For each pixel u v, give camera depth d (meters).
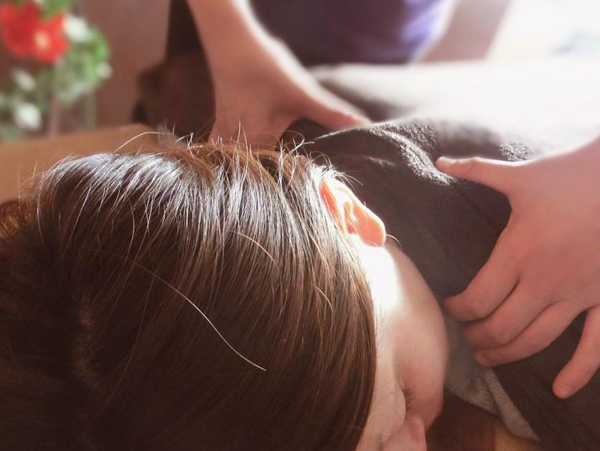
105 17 1.42
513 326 0.54
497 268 0.54
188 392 0.43
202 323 0.43
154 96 0.81
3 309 0.47
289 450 0.44
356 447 0.46
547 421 0.56
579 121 0.67
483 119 0.65
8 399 0.46
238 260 0.44
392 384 0.50
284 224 0.46
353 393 0.45
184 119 0.75
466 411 0.59
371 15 0.89
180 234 0.44
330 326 0.45
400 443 0.51
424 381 0.53
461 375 0.58
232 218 0.45
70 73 1.30
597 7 1.40
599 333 0.54
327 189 0.51
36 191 0.50
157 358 0.43
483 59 1.30
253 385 0.43
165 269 0.44
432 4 0.94
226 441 0.44
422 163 0.58
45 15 1.17
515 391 0.57
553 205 0.54
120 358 0.44
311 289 0.45
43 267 0.47
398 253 0.56
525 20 1.37
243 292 0.44
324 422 0.44
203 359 0.43
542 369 0.55
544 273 0.53
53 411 0.45
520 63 0.87
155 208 0.45
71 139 0.84
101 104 1.58
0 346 0.46
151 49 1.32
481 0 1.25
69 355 0.45
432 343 0.53
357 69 0.83
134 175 0.47
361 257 0.50
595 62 0.84
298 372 0.44
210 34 0.72
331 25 0.90
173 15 0.79
